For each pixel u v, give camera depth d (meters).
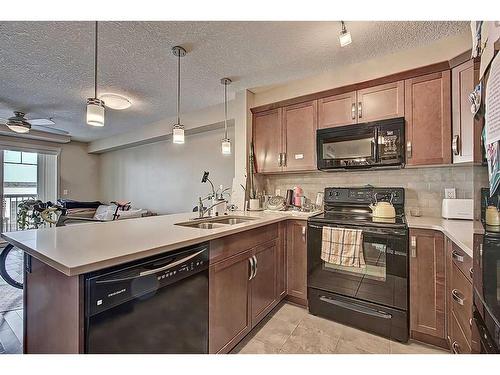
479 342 0.89
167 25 1.78
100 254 1.01
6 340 1.82
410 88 2.10
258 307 1.97
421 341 1.83
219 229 1.60
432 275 1.77
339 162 2.39
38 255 1.04
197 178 4.36
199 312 1.39
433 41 2.02
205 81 2.75
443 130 1.97
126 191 5.66
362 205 2.49
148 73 2.55
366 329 1.97
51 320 1.07
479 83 0.90
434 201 2.26
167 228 1.65
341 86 2.39
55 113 3.87
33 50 2.10
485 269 0.85
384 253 1.91
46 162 5.61
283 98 2.88
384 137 2.17
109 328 0.98
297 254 2.39
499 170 0.74
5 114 3.93
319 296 2.19
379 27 1.82
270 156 2.90
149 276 1.12
